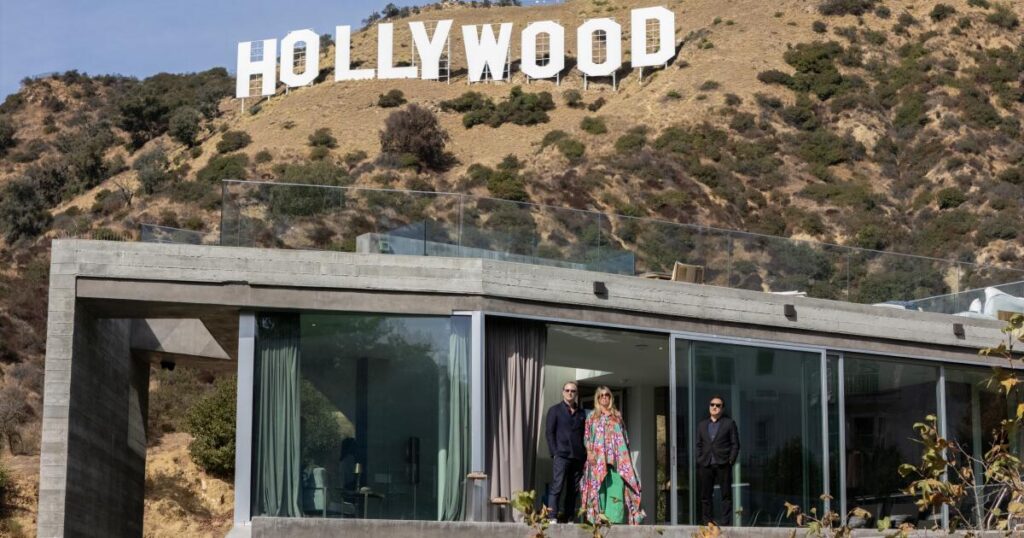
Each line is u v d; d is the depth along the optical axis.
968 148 66.19
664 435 20.50
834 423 17.23
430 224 16.23
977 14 81.69
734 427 15.24
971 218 59.59
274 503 14.73
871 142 69.06
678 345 16.45
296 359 15.18
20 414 36.97
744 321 16.92
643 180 65.31
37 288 47.44
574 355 18.16
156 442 36.44
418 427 15.04
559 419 14.57
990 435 18.53
